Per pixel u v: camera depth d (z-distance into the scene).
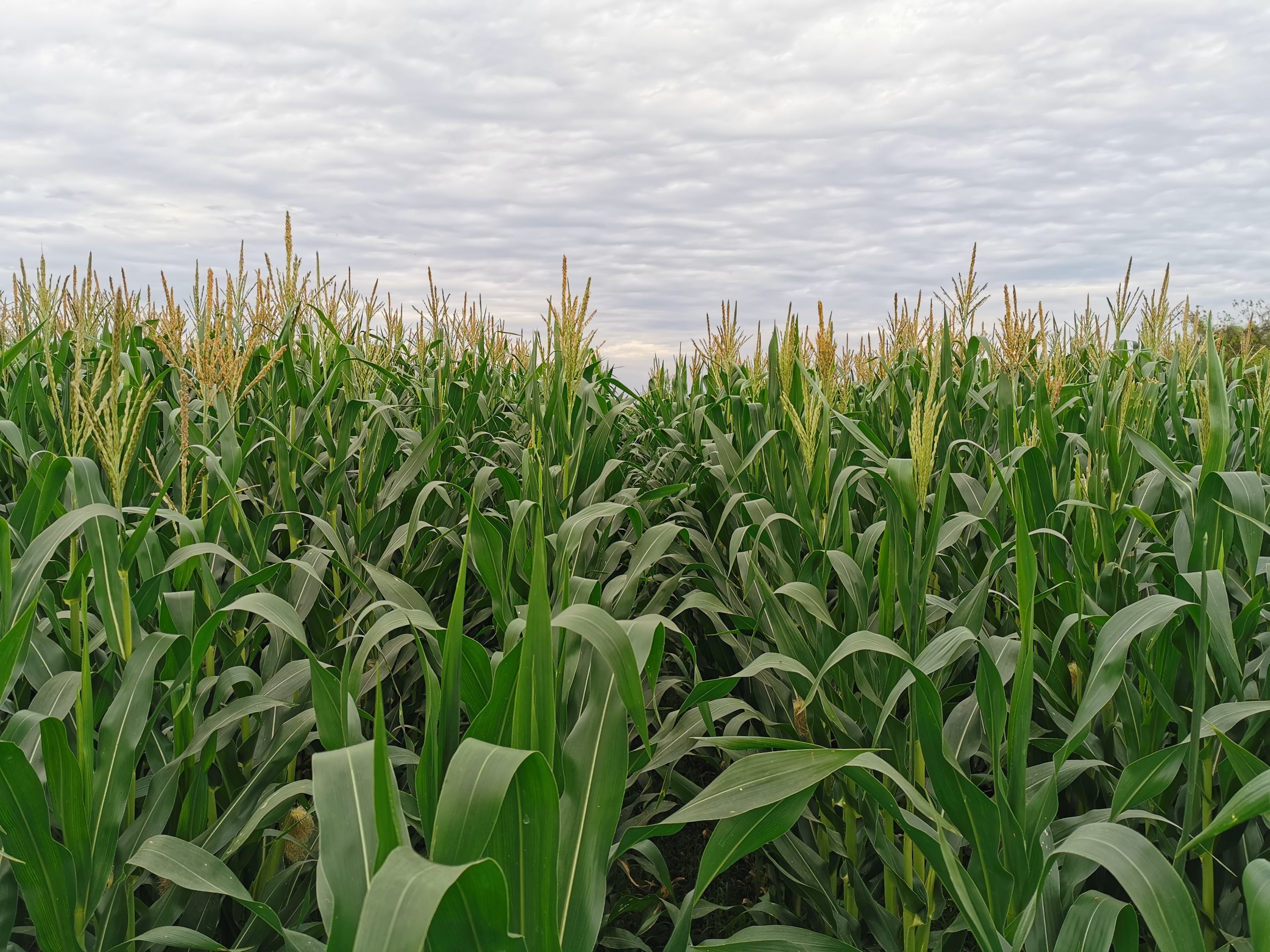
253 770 2.57
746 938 1.84
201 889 1.72
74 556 2.83
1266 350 5.06
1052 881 1.94
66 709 2.03
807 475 3.27
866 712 2.67
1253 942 1.24
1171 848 2.41
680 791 2.97
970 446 3.89
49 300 6.09
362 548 3.73
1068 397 4.69
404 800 2.09
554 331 3.85
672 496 4.12
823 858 2.83
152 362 4.57
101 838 1.86
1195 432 3.99
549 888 1.31
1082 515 2.83
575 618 1.55
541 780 1.25
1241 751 1.88
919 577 2.37
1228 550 2.56
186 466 2.81
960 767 2.46
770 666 2.11
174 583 2.55
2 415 4.28
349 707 1.81
